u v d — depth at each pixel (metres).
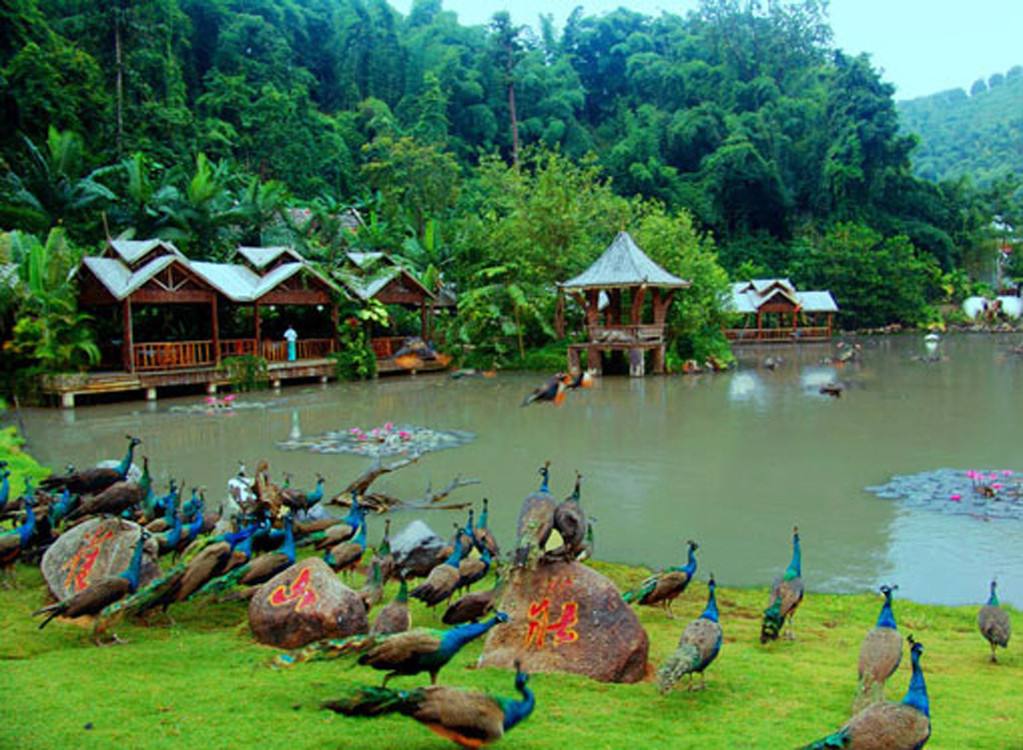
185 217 42.41
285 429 23.36
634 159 84.00
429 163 59.22
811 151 88.00
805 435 22.09
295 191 60.91
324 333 37.88
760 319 60.38
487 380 36.19
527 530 7.45
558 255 42.47
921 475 17.22
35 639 7.81
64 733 5.34
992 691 7.08
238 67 68.56
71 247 34.22
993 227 89.50
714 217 80.88
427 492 16.11
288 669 6.83
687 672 6.50
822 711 6.23
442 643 5.72
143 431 23.00
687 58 107.75
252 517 11.12
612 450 20.31
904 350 51.78
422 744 5.25
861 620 9.66
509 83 86.81
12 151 42.25
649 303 41.66
